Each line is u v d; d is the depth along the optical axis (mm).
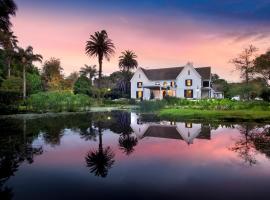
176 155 8492
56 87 67438
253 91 46875
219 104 29453
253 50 49094
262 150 9094
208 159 7941
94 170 6852
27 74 55812
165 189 5449
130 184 5793
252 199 4918
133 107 45844
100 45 55750
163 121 19656
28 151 9156
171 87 63969
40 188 5547
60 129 15242
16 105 28047
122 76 88812
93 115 26594
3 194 5199
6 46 34375
